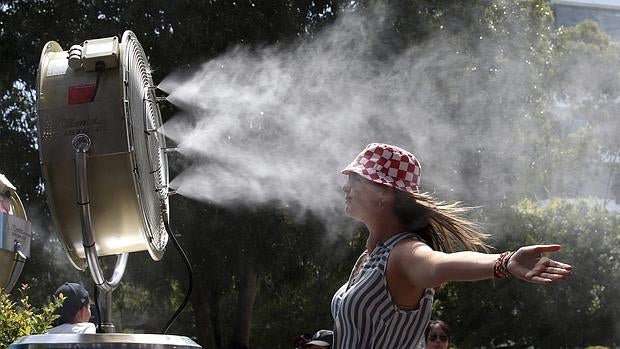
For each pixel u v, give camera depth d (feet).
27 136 47.75
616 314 75.15
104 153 9.39
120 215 9.61
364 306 9.46
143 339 8.97
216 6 44.73
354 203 10.11
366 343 9.50
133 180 9.46
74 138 9.36
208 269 48.49
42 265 47.03
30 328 13.48
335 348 9.84
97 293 10.06
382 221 9.98
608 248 75.10
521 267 7.83
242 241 47.26
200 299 56.39
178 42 44.11
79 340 8.82
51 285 47.57
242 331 55.57
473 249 10.06
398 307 9.46
